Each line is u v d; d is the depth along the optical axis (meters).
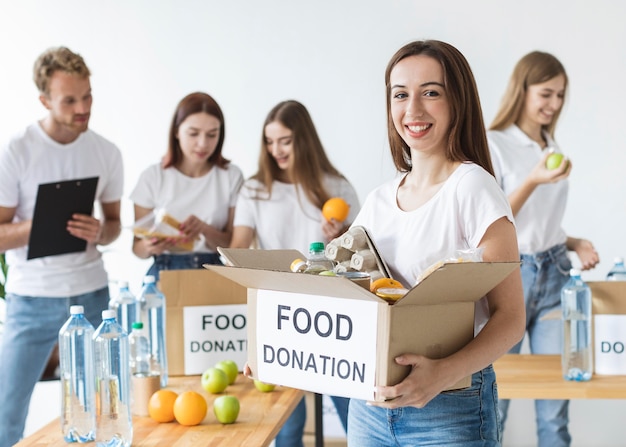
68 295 3.42
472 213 1.68
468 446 1.68
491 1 4.17
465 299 1.58
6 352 3.41
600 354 2.60
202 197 3.66
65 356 2.09
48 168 3.41
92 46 4.43
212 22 4.36
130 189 4.45
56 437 2.07
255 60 4.35
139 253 3.64
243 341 2.64
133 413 2.22
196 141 3.52
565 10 4.12
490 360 1.61
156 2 4.38
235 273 1.66
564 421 3.44
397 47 4.25
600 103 4.13
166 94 4.41
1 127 4.46
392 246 1.81
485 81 4.21
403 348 1.52
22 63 4.45
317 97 4.32
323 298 1.59
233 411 2.11
